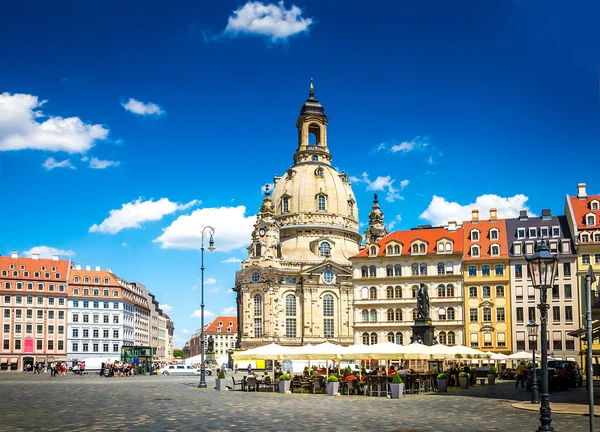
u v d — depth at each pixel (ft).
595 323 195.72
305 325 618.85
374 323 485.97
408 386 233.76
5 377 412.77
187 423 131.75
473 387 270.46
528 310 454.81
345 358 239.30
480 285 467.11
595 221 448.24
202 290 272.92
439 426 127.85
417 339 303.48
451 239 476.54
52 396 206.49
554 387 235.40
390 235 504.84
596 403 174.09
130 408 163.84
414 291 480.64
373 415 149.38
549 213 481.87
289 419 140.26
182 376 445.78
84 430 119.34
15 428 121.70
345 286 631.97
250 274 626.64
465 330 465.47
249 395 220.23
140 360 498.69
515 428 124.26
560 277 447.83
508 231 478.18
